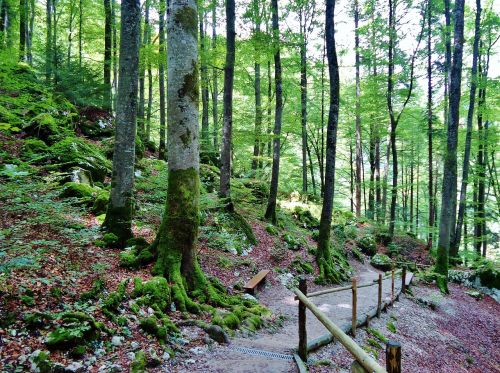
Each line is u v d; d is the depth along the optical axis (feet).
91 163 36.29
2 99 28.43
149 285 18.43
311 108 77.71
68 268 17.60
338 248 51.80
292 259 39.91
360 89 75.00
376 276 46.32
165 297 18.52
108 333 14.05
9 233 17.10
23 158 30.27
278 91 47.29
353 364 9.04
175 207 21.95
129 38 24.61
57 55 44.96
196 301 20.68
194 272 21.98
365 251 58.80
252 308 23.66
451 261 59.06
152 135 79.20
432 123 66.90
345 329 22.99
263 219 47.83
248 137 48.85
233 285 27.48
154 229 27.84
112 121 52.11
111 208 24.61
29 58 57.72
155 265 21.12
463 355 28.86
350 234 61.21
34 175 26.53
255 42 42.14
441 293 43.93
